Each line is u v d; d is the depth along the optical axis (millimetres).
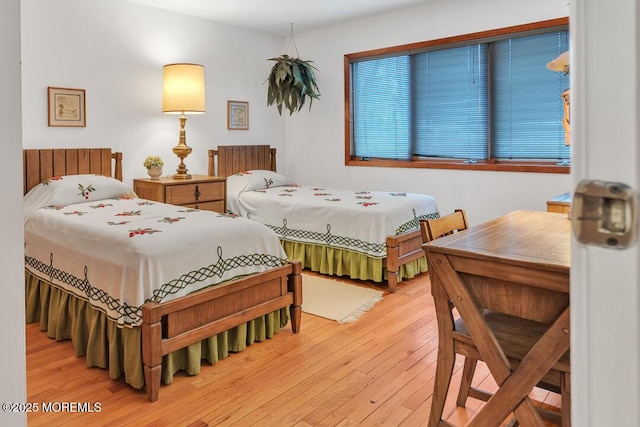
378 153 5184
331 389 2113
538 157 4168
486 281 1453
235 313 2438
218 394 2080
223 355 2410
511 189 4230
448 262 1491
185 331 2195
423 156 4859
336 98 5355
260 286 2570
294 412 1933
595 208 438
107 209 3082
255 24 5117
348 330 2783
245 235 2555
